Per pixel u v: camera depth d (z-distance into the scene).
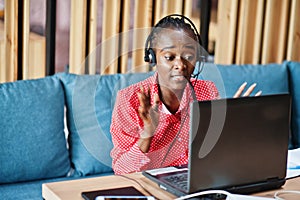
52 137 2.52
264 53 3.57
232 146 1.57
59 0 2.87
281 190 1.70
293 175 1.85
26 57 2.74
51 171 2.53
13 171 2.43
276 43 3.68
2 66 2.74
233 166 1.59
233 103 1.54
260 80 3.21
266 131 1.63
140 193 1.60
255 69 3.26
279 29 3.64
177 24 1.54
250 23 3.54
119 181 1.71
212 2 3.40
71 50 2.91
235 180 1.60
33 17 2.80
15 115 2.44
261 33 3.59
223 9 3.37
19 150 2.43
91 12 2.92
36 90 2.53
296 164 1.97
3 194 2.32
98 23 3.00
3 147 2.40
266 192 1.67
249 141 1.60
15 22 2.70
